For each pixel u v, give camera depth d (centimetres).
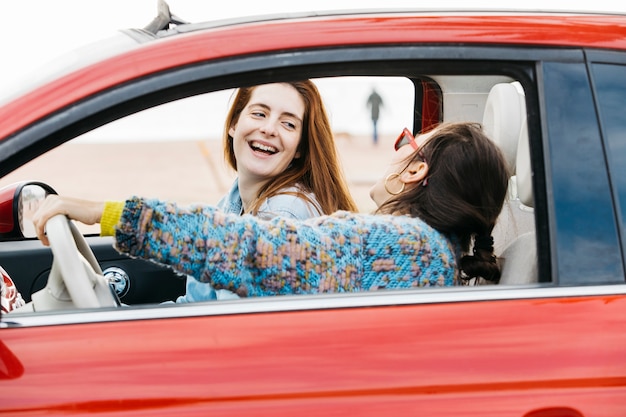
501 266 247
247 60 201
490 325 196
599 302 200
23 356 187
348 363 191
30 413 184
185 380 187
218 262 215
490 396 192
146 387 186
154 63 199
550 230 204
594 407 194
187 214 216
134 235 213
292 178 286
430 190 241
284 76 203
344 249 223
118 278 331
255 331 192
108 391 186
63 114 193
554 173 205
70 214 217
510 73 210
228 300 197
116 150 1180
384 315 196
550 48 211
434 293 200
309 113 285
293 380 189
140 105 197
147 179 1023
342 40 205
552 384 194
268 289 219
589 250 204
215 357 189
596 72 211
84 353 188
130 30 237
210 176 1040
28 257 330
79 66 204
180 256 214
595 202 205
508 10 236
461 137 243
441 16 215
